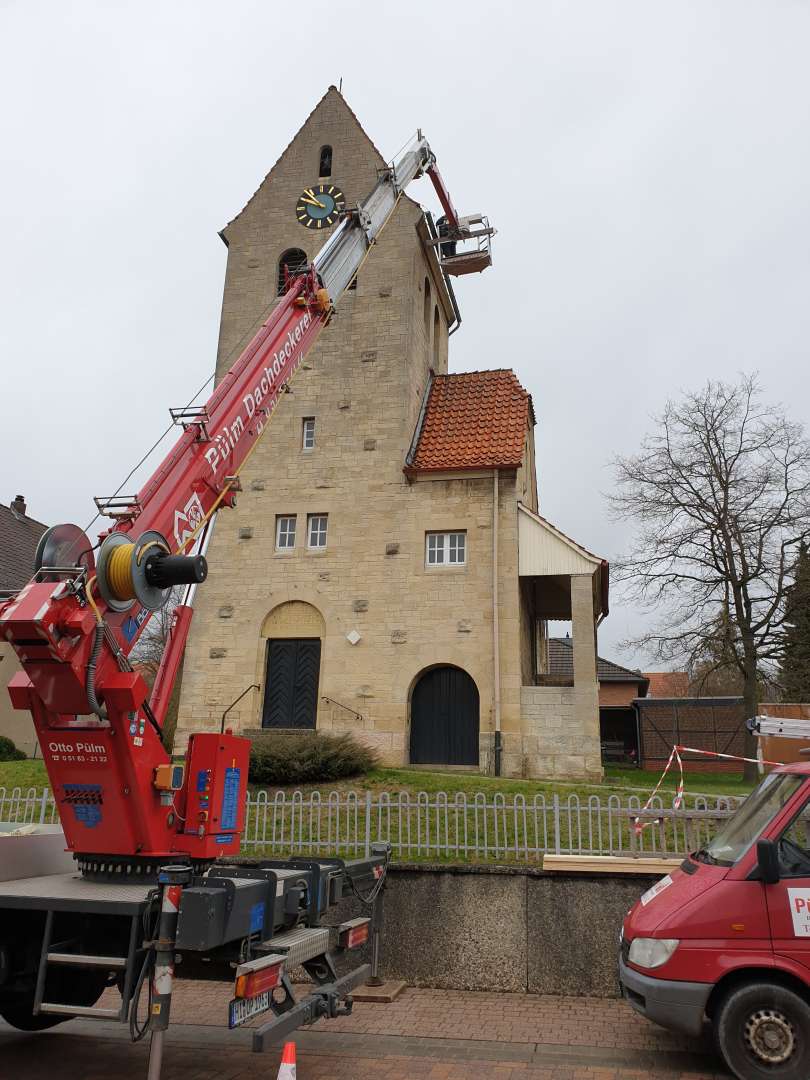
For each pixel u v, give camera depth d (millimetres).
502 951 10055
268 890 6988
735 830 7945
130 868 7305
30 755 26531
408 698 22281
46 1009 6168
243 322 27016
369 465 24297
